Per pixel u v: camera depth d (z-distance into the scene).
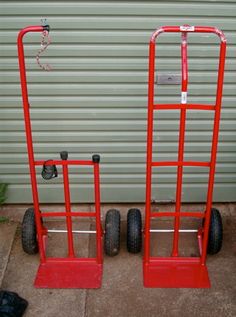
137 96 2.12
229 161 2.29
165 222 2.31
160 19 1.97
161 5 1.94
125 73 2.07
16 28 1.97
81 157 2.27
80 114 2.16
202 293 1.86
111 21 1.96
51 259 2.01
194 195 2.38
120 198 2.38
